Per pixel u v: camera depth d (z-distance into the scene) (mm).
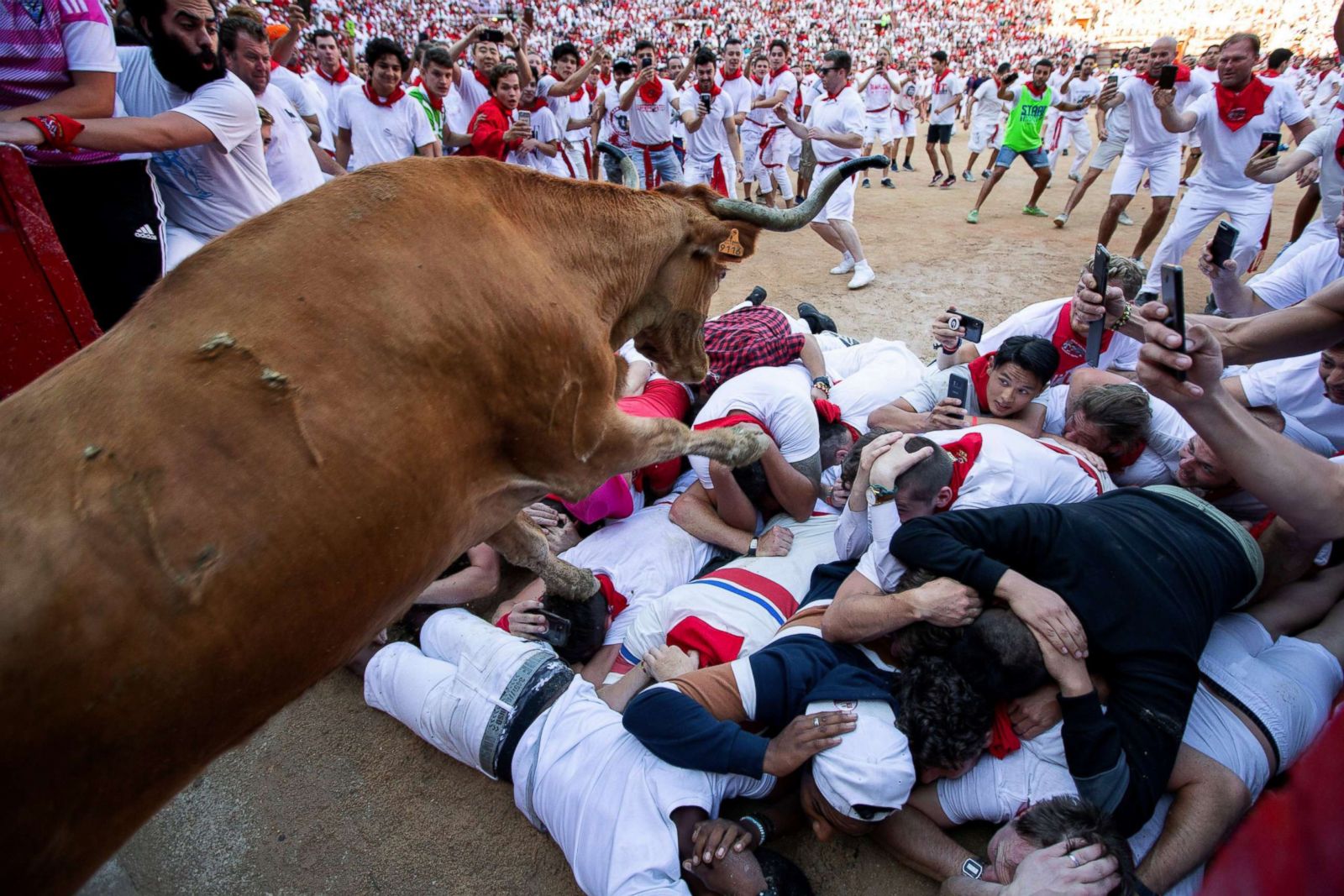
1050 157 11609
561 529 3344
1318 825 843
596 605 2811
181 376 1355
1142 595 2162
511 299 1838
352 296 1562
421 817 2492
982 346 3938
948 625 2184
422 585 1893
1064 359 3732
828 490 3486
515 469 2072
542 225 2076
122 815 1364
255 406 1393
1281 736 2184
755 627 2709
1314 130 5098
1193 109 5477
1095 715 2041
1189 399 2115
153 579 1258
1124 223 8727
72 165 2922
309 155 4613
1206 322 2662
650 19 26984
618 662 2867
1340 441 3105
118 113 3217
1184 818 2043
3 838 1197
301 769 2658
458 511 1871
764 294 4398
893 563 2457
